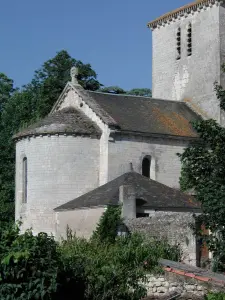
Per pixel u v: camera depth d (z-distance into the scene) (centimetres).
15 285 1773
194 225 2748
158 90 5869
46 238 1891
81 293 2142
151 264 2522
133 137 4612
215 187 2264
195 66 5528
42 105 6838
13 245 1802
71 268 2152
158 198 3897
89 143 4541
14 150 6844
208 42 5441
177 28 5731
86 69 7231
